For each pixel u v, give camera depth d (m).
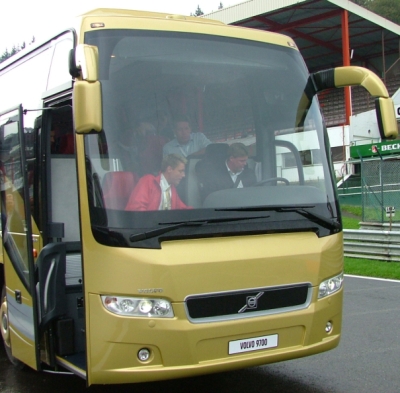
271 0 33.62
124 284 4.50
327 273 5.14
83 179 4.69
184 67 5.26
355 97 42.41
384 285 11.50
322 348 5.13
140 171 4.79
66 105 5.24
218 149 5.12
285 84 5.65
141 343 4.52
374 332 7.99
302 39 39.62
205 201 4.84
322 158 5.55
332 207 5.30
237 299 4.73
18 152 5.59
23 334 5.68
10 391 6.00
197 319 4.61
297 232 5.07
